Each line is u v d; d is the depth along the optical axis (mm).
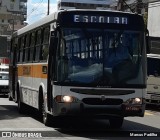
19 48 19047
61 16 12305
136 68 12438
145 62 12594
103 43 12328
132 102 12266
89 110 12000
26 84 17047
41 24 14727
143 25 12734
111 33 12414
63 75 12078
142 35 12672
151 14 41375
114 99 12133
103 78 12102
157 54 25078
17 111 19359
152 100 24344
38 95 14656
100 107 12023
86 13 12398
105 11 12492
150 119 18078
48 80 12828
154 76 24344
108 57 12266
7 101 25500
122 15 12578
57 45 12188
